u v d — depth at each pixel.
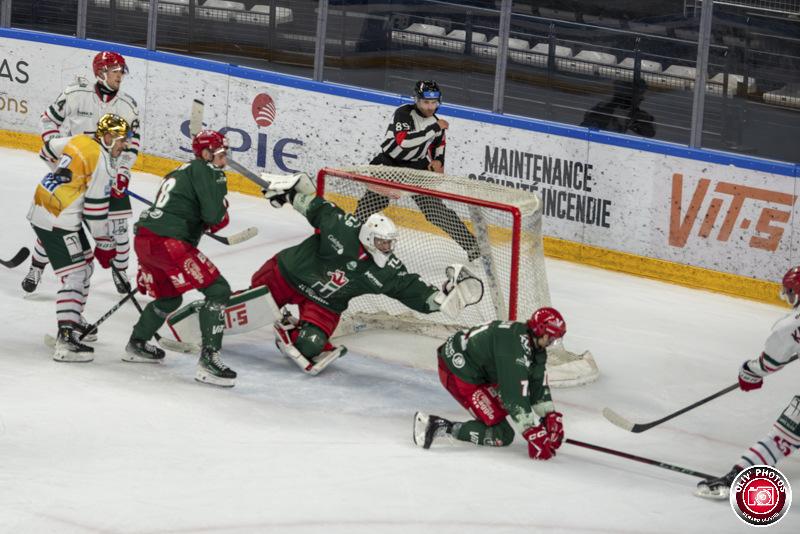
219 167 18.69
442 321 21.72
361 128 30.20
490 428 16.78
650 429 18.52
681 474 16.72
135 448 15.95
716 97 26.92
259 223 28.86
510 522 14.49
